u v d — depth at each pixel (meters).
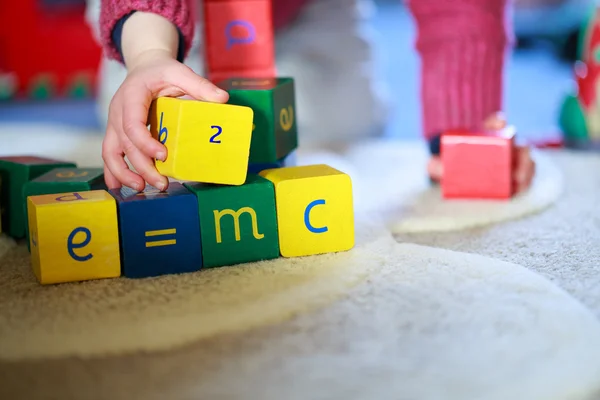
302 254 0.61
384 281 0.57
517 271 0.57
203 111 0.57
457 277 0.57
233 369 0.48
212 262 0.59
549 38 1.89
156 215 0.58
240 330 0.52
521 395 0.45
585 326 0.51
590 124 0.90
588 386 0.46
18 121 1.36
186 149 0.57
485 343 0.49
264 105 0.64
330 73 1.11
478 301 0.54
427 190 0.77
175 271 0.59
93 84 1.66
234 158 0.58
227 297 0.55
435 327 0.51
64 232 0.57
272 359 0.49
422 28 0.83
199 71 0.93
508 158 0.72
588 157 0.88
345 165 0.87
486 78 0.82
